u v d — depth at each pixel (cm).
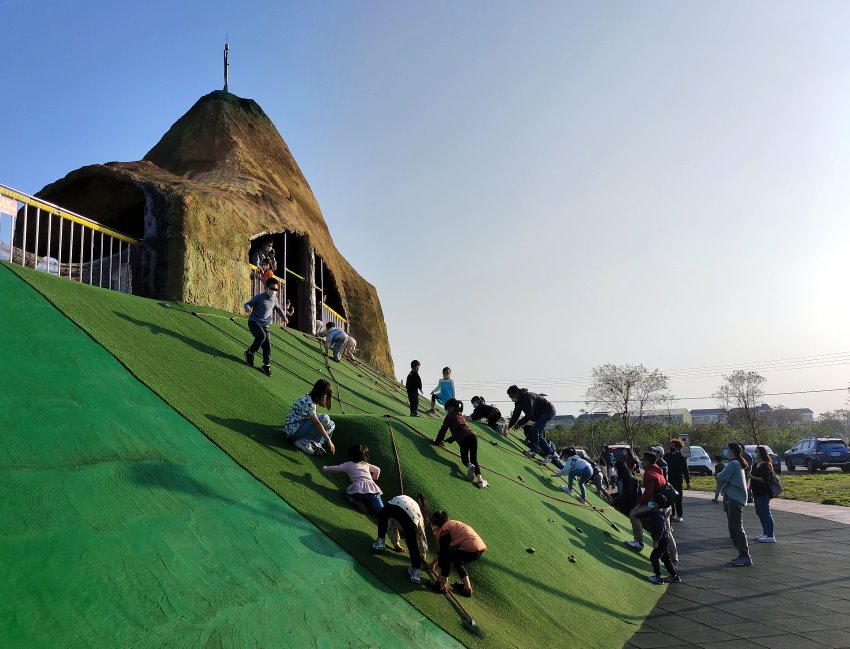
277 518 618
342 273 2973
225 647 428
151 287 1285
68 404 627
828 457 2975
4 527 436
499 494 969
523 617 687
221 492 611
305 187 2786
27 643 358
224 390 874
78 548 446
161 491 563
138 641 397
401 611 584
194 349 973
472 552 656
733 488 1088
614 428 5731
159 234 1306
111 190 1648
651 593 911
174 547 499
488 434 1360
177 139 2427
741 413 5803
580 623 724
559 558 876
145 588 442
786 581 957
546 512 1041
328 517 676
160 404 725
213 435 715
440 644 568
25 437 546
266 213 1948
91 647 377
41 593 395
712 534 1423
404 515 653
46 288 855
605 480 2206
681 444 1681
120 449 596
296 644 467
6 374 623
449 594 654
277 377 1082
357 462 766
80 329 795
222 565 508
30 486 488
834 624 747
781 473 3178
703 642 693
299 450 806
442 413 1919
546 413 1460
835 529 1424
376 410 1302
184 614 437
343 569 594
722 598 873
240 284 1492
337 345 1577
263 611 479
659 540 978
